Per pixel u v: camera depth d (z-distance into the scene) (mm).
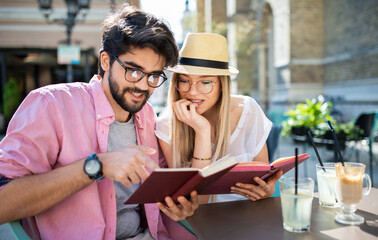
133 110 1424
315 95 10211
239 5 12984
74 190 1180
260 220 1294
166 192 1218
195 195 1271
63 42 9078
